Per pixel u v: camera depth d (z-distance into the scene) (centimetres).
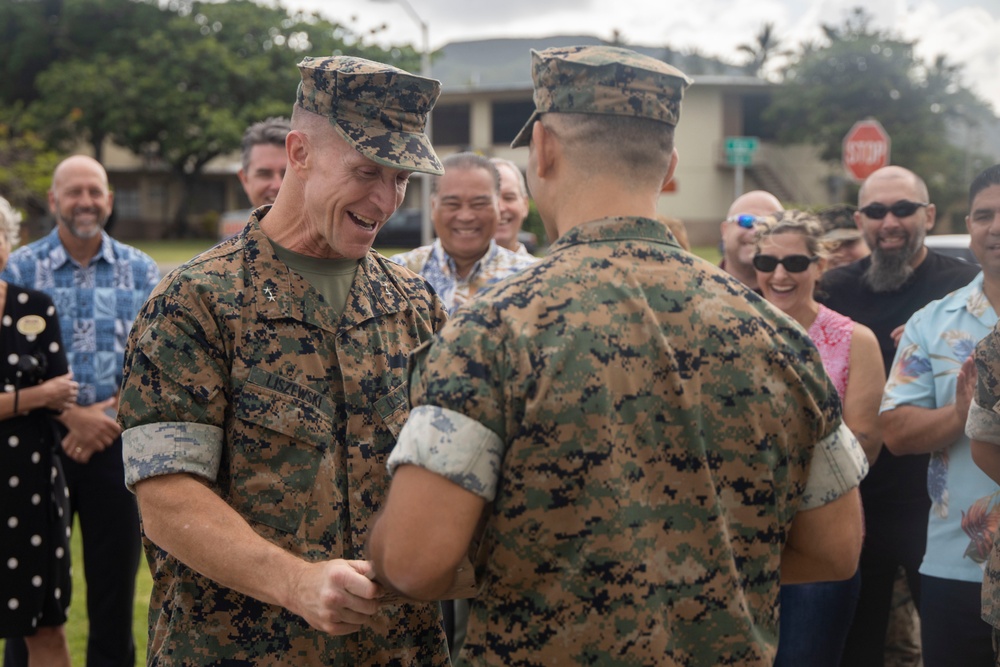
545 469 147
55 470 378
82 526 396
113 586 394
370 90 210
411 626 220
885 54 3334
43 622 371
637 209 161
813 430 162
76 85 3425
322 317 217
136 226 4272
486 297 154
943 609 292
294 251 220
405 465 149
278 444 208
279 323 213
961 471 291
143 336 203
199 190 4397
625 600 147
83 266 436
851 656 356
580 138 160
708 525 153
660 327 154
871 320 398
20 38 3694
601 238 159
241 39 3619
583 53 162
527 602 150
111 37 3728
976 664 287
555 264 156
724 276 164
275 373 210
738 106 3659
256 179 404
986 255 299
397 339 230
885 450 348
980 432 252
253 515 206
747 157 1056
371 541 156
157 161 4128
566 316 150
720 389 155
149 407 200
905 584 376
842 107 3391
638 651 148
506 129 3881
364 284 228
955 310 310
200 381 203
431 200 433
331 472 213
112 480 396
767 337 159
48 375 380
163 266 2353
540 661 149
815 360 164
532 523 148
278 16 3709
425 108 218
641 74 159
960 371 281
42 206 2183
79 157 432
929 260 404
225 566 191
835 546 167
